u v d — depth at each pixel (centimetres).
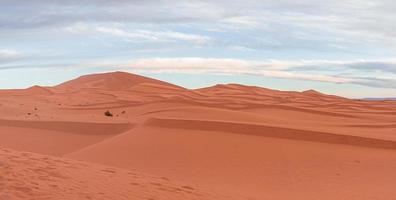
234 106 7075
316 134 2641
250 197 1329
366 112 7312
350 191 1652
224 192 1311
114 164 2214
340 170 2022
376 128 4062
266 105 7012
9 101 7206
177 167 2116
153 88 13750
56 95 11500
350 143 2558
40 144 3366
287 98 11456
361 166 2088
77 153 2561
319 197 1551
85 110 6800
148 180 1217
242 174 1978
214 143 2528
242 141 2561
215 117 4566
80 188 956
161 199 1002
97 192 946
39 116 4844
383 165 2103
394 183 1781
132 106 7375
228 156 2281
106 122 3800
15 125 3959
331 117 5991
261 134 2700
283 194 1596
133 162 2239
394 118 6103
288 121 4584
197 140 2600
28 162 1150
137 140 2675
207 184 1744
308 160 2202
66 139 3503
